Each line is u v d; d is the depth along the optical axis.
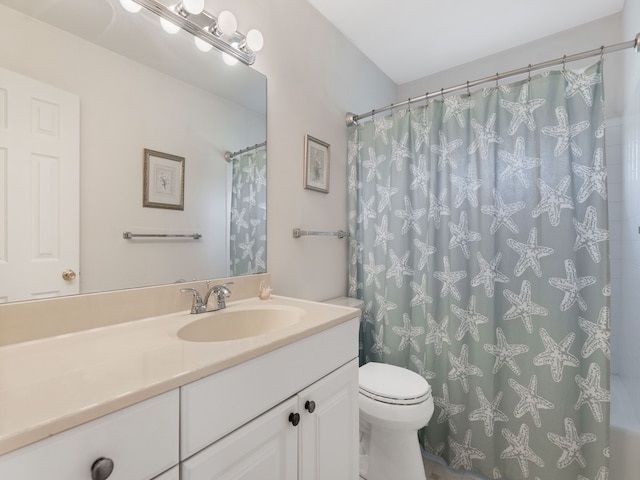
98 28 0.94
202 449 0.64
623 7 1.72
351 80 2.01
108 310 0.94
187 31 1.14
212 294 1.20
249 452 0.73
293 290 1.58
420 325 1.68
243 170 1.35
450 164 1.60
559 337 1.33
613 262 1.77
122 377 0.59
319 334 0.95
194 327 1.01
